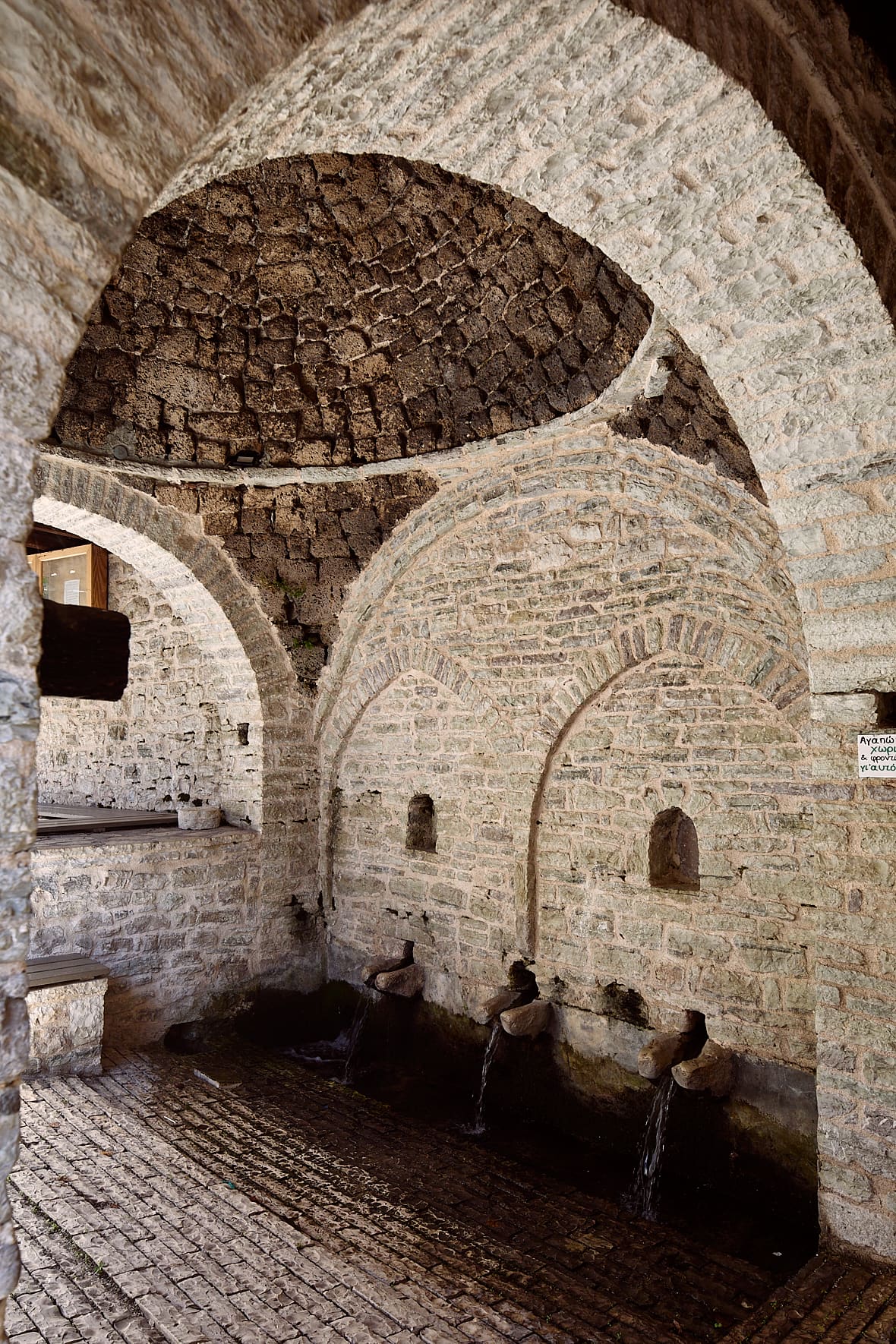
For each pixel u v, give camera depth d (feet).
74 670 9.07
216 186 16.53
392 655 21.67
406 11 5.39
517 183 8.00
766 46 7.34
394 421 19.25
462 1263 12.31
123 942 20.51
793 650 14.25
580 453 17.28
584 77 6.63
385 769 22.22
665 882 16.62
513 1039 18.69
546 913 18.30
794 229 8.30
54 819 24.26
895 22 9.59
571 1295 11.71
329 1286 11.29
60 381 4.17
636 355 14.12
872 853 11.30
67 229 4.01
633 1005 16.66
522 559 18.66
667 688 16.29
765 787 14.83
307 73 5.41
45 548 30.32
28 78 3.74
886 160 9.26
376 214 16.74
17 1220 12.55
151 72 4.13
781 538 11.23
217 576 21.98
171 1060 19.81
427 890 20.93
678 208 8.24
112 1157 14.74
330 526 21.75
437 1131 17.11
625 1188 15.49
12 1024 4.08
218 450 20.13
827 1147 11.57
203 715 24.95
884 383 9.38
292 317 18.84
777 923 14.60
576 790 17.83
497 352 17.06
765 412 10.27
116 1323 10.30
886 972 11.14
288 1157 15.33
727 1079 14.89
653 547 16.28
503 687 19.06
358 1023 22.50
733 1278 12.42
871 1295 10.47
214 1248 12.04
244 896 22.57
